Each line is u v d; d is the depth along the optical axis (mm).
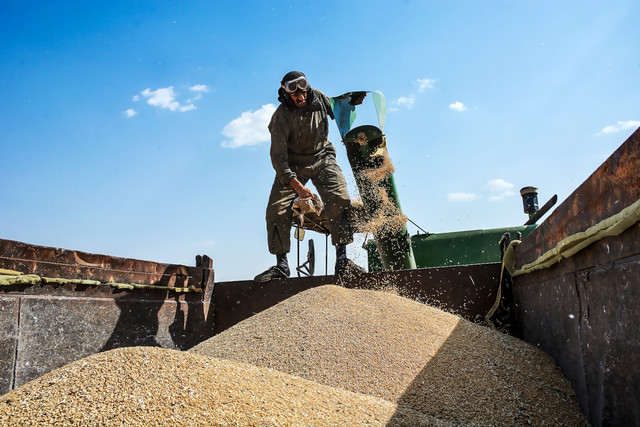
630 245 1843
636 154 1679
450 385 2664
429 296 4629
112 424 1703
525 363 2992
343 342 3059
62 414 1759
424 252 6250
